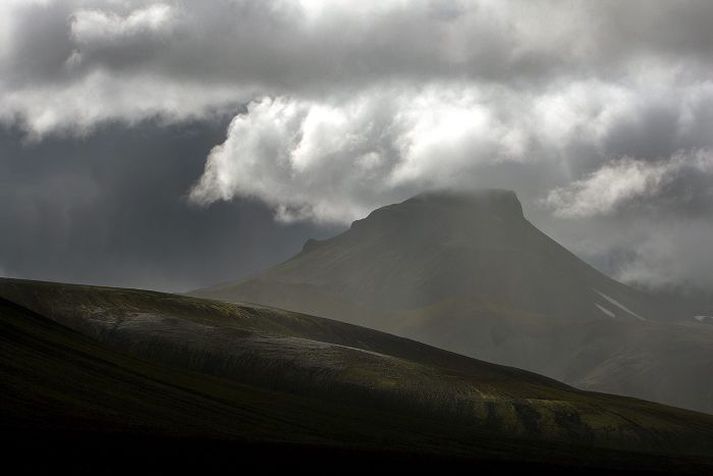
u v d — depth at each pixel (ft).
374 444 460.14
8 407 324.19
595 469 470.80
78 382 406.41
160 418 388.16
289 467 324.19
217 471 290.97
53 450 272.31
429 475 362.94
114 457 280.31
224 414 447.42
